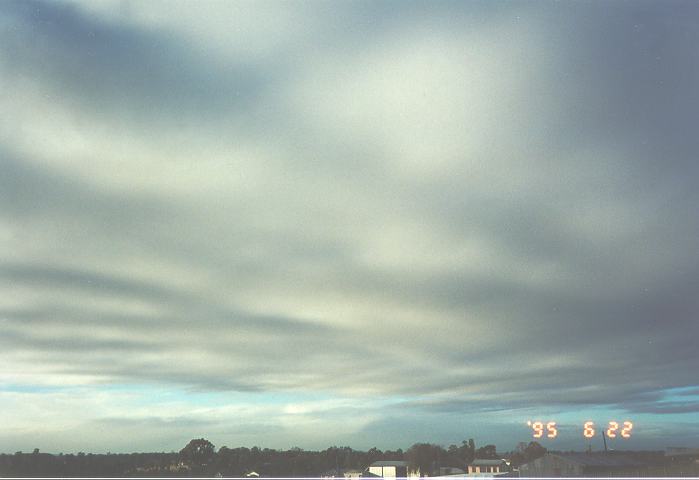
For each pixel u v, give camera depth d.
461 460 113.44
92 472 118.38
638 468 62.78
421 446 113.12
